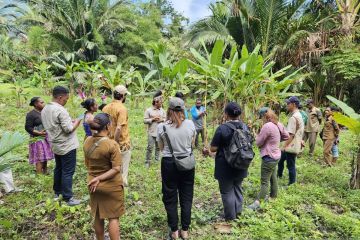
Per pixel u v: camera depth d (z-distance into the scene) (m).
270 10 13.57
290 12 13.83
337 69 12.89
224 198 4.18
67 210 4.26
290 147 5.33
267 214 4.27
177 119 3.59
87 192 5.00
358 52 12.27
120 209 3.31
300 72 13.20
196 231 4.00
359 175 5.52
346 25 13.22
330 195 5.24
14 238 3.66
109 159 3.22
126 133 5.01
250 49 15.24
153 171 6.12
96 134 3.24
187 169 3.60
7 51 16.00
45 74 15.06
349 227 4.02
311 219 4.20
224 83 8.24
